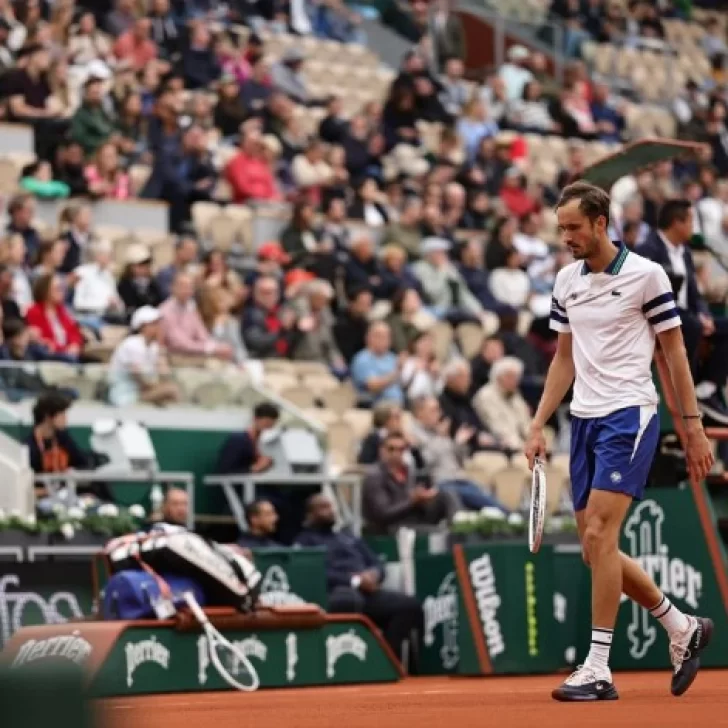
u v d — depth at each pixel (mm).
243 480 36000
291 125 55906
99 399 35625
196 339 40844
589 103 71250
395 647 30797
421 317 47844
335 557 30953
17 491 31219
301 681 25766
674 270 24484
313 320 44719
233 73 57969
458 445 40344
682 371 17016
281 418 36969
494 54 71125
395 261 49438
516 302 52594
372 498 34562
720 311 28875
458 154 60031
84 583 27703
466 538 32125
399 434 35000
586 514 17000
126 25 56500
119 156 49438
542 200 62062
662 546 26812
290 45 65562
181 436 36781
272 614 25453
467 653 28719
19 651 24031
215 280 43750
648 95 77250
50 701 4027
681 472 27188
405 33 72188
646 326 17047
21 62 49219
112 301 42031
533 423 17734
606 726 12469
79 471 33469
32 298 40375
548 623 28750
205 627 23781
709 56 83500
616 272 16938
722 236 60219
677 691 17656
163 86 50906
